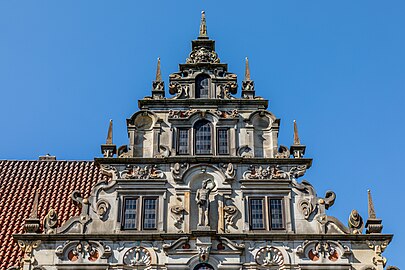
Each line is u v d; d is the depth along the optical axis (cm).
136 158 2795
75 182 3262
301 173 2788
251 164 2803
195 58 3095
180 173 2772
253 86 2980
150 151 2850
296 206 2730
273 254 2630
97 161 2795
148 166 2792
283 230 2680
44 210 3036
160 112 2922
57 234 2638
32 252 2612
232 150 2838
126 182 2755
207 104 2942
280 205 2733
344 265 2619
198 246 2616
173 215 2702
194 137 2875
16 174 3356
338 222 2694
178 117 2905
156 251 2627
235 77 3017
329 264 2619
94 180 3272
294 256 2628
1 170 3394
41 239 2634
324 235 2661
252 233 2658
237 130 2888
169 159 2792
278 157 2816
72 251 2620
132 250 2625
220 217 2700
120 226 2673
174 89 2995
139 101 2928
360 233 2669
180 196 2738
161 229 2667
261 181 2764
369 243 2658
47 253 2616
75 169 3391
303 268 2609
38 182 3278
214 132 2880
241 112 2927
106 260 2608
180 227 2681
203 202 2686
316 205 2728
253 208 2723
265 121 2912
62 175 3334
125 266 2602
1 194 3188
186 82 3003
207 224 2650
